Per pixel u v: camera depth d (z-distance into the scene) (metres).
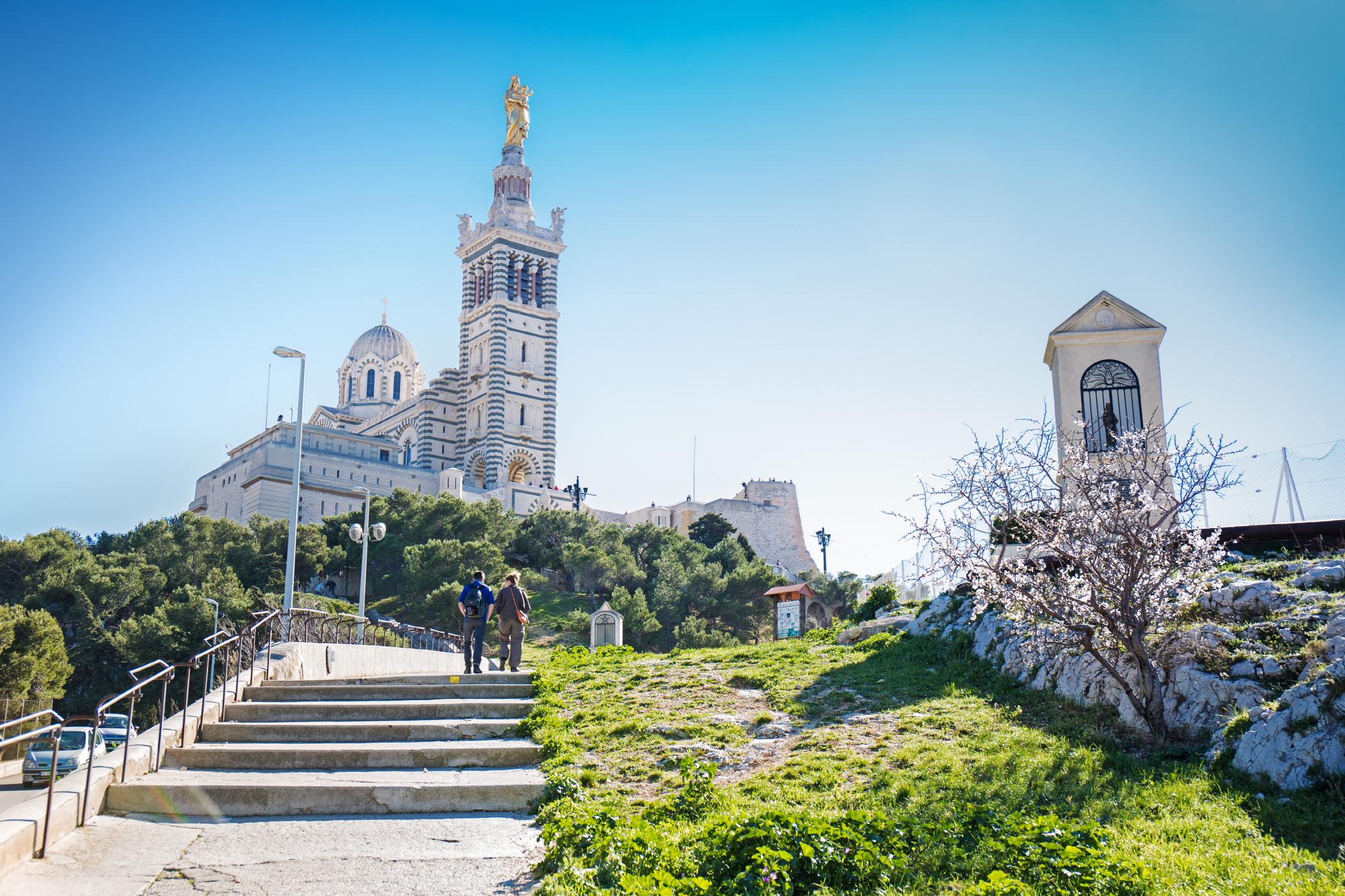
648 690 20.66
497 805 14.78
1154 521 21.66
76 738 32.22
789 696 19.47
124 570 78.69
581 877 11.08
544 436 146.25
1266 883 10.48
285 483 124.19
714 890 10.55
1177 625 17.48
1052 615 17.25
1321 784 13.09
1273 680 15.54
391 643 41.41
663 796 14.67
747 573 93.75
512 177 155.38
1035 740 16.06
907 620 26.84
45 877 11.85
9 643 54.59
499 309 146.00
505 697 20.70
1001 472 18.94
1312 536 21.56
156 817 14.24
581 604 93.75
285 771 16.09
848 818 11.78
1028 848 11.02
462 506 105.94
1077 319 29.53
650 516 156.38
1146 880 10.48
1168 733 15.95
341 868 12.27
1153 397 28.72
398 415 156.00
